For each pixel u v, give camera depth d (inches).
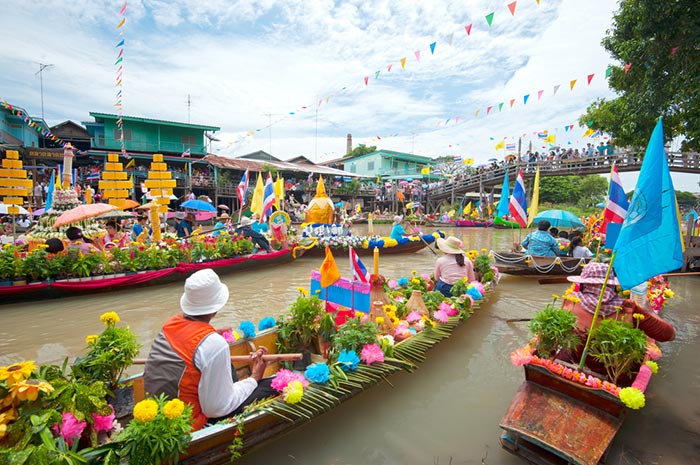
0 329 237.0
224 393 106.1
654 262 122.4
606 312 149.4
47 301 295.0
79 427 90.9
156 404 92.9
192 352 102.0
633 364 142.1
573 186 1904.5
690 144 365.4
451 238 261.6
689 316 276.1
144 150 1125.7
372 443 131.6
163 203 509.7
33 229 371.2
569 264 376.2
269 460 122.3
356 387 136.0
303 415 118.7
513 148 1178.0
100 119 1103.6
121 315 265.4
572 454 108.4
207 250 391.2
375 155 1823.3
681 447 131.8
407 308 205.6
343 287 192.2
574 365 134.3
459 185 1378.0
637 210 127.3
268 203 509.7
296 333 167.2
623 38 365.7
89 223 387.9
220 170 1275.8
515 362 129.8
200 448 102.0
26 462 76.4
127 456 89.7
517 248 467.2
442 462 122.9
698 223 511.5
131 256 342.6
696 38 289.1
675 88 313.7
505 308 289.0
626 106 372.2
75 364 122.6
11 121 994.1
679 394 166.2
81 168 1058.1
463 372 183.0
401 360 156.5
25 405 87.7
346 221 616.1
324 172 1471.5
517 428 118.6
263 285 364.8
